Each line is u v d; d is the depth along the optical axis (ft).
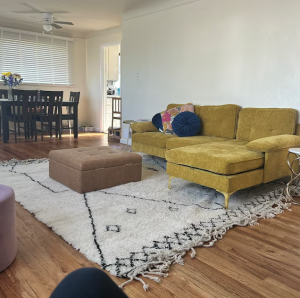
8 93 18.44
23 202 8.15
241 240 6.39
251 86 11.72
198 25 13.34
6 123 17.57
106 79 23.73
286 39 10.52
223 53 12.51
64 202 8.20
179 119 12.64
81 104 25.39
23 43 21.54
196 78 13.74
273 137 9.30
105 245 5.91
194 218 7.34
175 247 5.88
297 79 10.37
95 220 7.08
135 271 5.07
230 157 8.08
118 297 1.68
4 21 20.43
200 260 5.57
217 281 4.95
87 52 24.72
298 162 10.19
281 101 10.87
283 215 7.80
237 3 11.80
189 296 4.56
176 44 14.47
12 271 5.08
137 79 17.01
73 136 21.27
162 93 15.57
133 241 6.10
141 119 15.97
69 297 1.69
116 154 10.05
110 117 24.49
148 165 13.03
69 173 9.28
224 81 12.62
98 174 9.21
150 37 15.81
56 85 23.61
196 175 8.69
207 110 12.86
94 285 1.68
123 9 16.69
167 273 5.13
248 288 4.79
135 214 7.50
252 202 8.59
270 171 8.97
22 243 6.03
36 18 19.75
